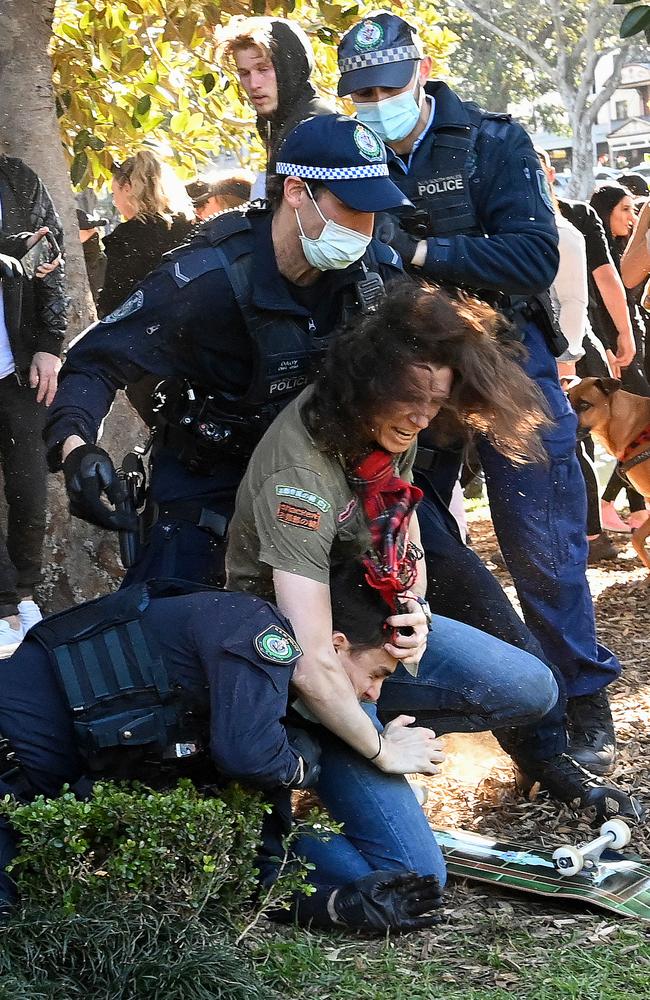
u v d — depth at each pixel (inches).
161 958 102.2
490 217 152.9
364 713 122.0
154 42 289.3
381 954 116.0
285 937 119.0
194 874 108.0
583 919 124.6
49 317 197.6
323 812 121.6
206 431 128.4
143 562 131.6
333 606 122.0
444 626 139.4
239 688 109.3
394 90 149.3
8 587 191.9
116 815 107.5
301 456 119.3
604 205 320.5
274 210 123.0
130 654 111.7
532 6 1378.0
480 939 120.3
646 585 268.1
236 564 125.9
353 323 120.0
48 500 210.1
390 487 122.4
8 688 114.4
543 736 148.1
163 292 123.3
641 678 205.5
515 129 154.4
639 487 275.3
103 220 268.5
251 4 242.1
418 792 143.6
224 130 337.1
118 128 296.5
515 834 146.7
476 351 119.0
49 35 217.9
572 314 221.5
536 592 159.3
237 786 113.3
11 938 104.7
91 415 124.2
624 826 136.6
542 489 156.8
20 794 115.2
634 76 1876.2
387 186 117.3
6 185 196.4
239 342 124.9
